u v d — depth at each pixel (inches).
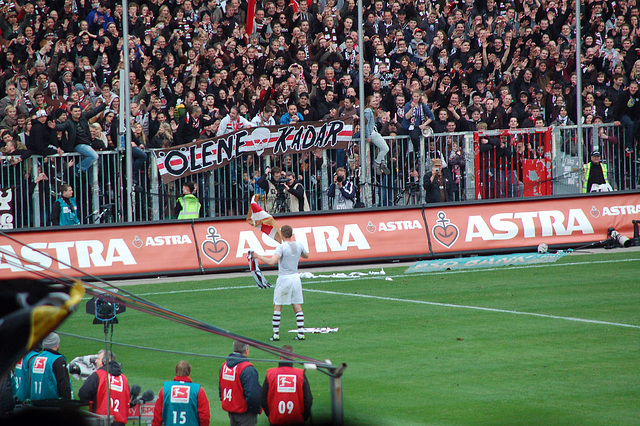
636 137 3836.1
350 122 3412.9
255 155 3415.4
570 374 1734.7
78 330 2203.5
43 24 3624.5
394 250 3344.0
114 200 3257.9
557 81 4047.7
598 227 3555.6
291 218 3287.4
